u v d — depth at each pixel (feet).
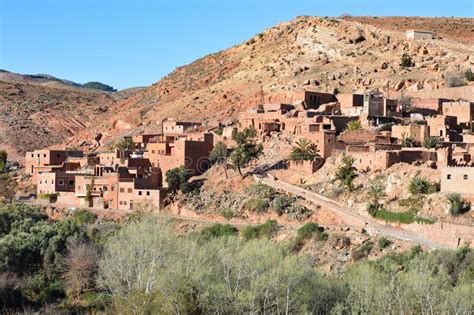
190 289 245.24
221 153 452.35
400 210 337.72
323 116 462.60
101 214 433.48
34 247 313.32
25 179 542.98
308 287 255.91
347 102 500.74
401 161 376.89
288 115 488.44
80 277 302.04
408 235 323.37
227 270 260.83
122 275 281.33
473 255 273.75
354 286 253.65
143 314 243.81
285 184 407.64
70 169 522.88
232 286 260.21
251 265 263.08
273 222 364.38
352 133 423.23
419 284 239.71
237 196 413.18
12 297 287.28
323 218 364.79
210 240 332.80
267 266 264.72
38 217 373.20
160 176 462.60
